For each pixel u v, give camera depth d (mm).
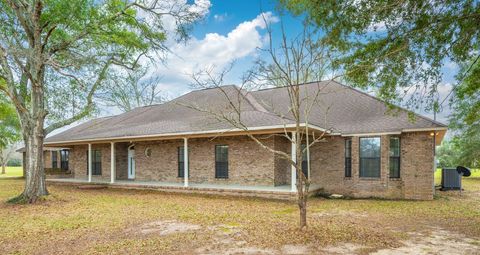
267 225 8031
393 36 7625
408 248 6102
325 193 14320
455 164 27516
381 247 6141
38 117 12727
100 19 13391
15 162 63094
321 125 13602
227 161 15484
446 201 12289
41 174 12938
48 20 12750
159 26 14688
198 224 8328
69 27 13398
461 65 8492
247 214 9680
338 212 9945
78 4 12305
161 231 7609
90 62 13031
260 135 14414
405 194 12875
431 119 12844
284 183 14820
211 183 15859
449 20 6844
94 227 8148
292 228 7535
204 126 14016
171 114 18484
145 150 18703
